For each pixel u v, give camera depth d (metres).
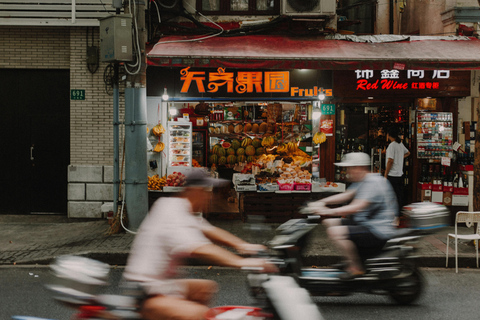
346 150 10.59
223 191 11.38
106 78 9.92
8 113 10.35
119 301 3.15
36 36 10.13
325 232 8.80
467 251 7.56
